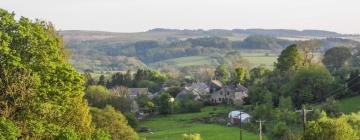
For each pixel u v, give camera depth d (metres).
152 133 119.12
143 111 159.50
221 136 105.94
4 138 35.22
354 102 120.06
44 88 41.91
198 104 158.00
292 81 130.25
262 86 145.62
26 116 41.00
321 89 126.81
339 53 178.25
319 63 159.38
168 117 150.25
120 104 140.62
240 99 165.12
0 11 43.06
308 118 98.44
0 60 40.62
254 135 103.19
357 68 142.00
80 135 43.56
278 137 93.06
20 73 41.34
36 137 40.91
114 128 84.62
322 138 50.78
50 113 42.81
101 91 144.00
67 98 44.72
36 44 43.31
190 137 74.88
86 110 49.88
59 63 45.06
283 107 115.62
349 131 51.56
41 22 54.09
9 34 42.38
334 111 106.81
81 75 45.88
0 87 40.91
